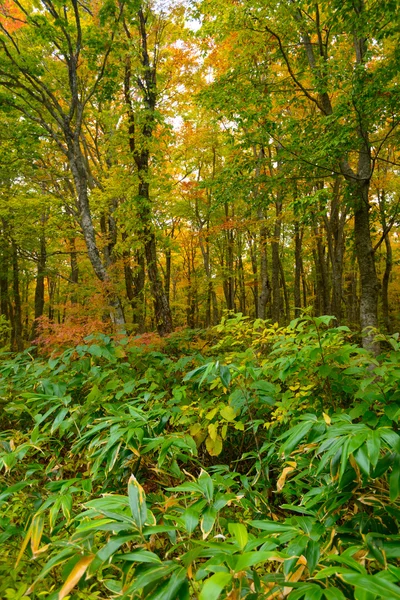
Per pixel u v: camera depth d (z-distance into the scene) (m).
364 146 5.85
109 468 1.58
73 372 3.11
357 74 4.81
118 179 9.32
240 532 1.01
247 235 15.81
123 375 3.24
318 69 5.50
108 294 7.94
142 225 8.55
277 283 12.27
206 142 13.12
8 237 12.23
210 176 17.58
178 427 2.70
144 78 9.03
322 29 7.15
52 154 11.84
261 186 7.30
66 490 1.56
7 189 11.12
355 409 1.78
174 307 21.23
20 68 7.25
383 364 1.97
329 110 6.70
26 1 7.90
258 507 1.87
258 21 6.32
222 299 24.81
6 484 2.08
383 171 10.64
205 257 15.80
